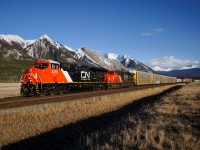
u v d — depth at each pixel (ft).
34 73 99.76
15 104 72.69
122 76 193.26
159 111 58.80
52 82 105.81
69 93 119.14
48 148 39.68
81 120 57.26
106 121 57.41
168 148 31.37
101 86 155.74
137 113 59.36
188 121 46.21
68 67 118.73
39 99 85.15
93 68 146.82
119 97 105.09
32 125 51.06
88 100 88.38
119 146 33.53
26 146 40.09
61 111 67.82
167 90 175.52
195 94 105.91
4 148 38.81
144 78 256.32
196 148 30.53
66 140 43.37
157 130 38.96
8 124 51.37
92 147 33.83
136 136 37.04
